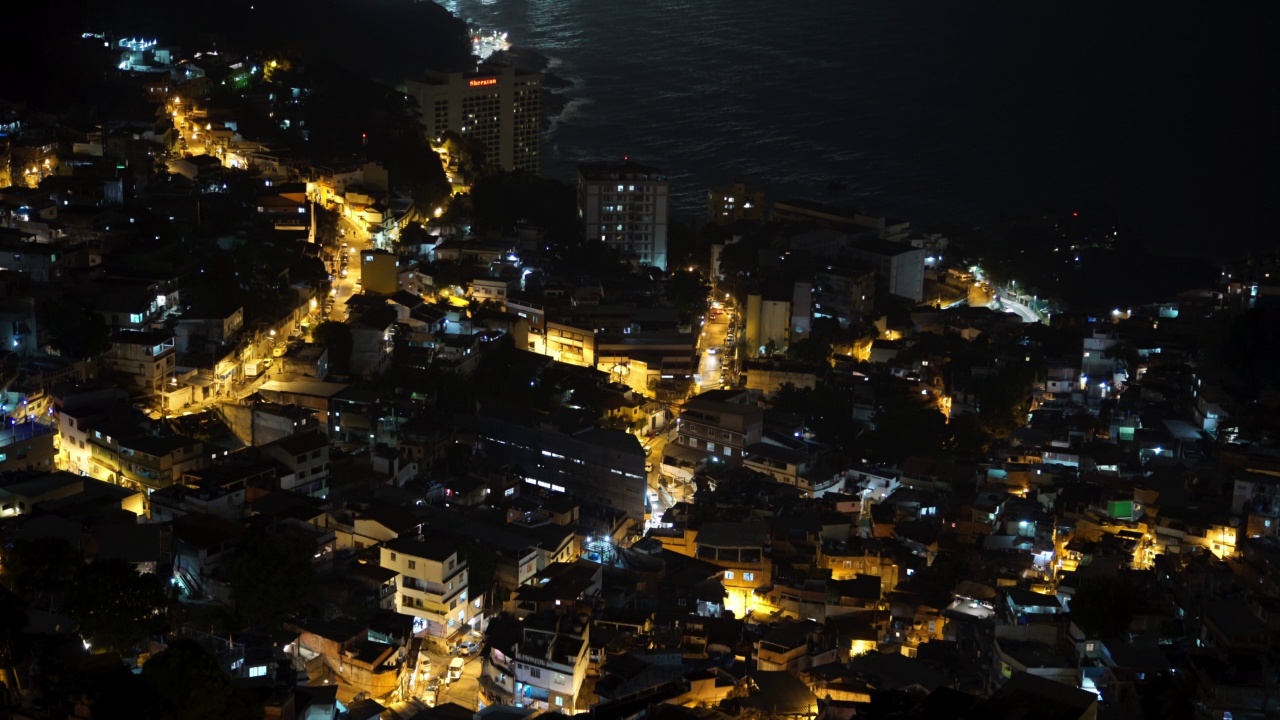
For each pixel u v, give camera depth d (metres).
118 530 178.62
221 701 143.12
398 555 188.50
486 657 176.00
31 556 164.88
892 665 168.38
